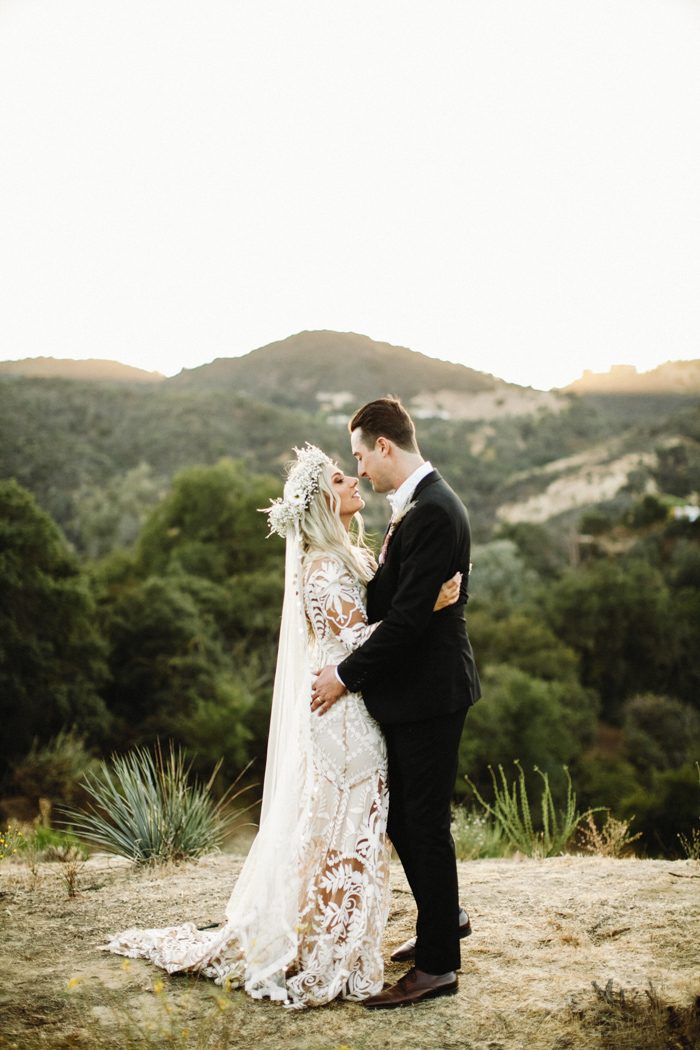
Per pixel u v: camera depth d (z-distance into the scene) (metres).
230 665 30.86
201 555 38.69
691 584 53.78
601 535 68.12
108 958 3.30
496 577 49.69
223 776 24.42
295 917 2.98
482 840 5.89
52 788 18.16
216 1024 2.74
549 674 35.00
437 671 2.92
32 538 24.45
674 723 35.91
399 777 3.08
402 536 2.93
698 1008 2.65
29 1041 2.63
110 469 88.31
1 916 3.81
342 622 3.04
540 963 3.14
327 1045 2.62
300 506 3.15
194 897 4.07
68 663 24.62
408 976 2.93
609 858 4.79
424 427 154.50
